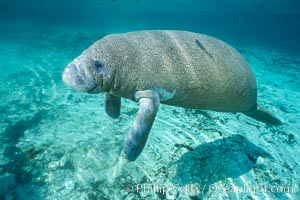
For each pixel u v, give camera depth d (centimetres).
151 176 423
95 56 287
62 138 524
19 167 442
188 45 330
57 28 2417
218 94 347
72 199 382
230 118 622
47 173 430
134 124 288
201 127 569
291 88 941
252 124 601
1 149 488
